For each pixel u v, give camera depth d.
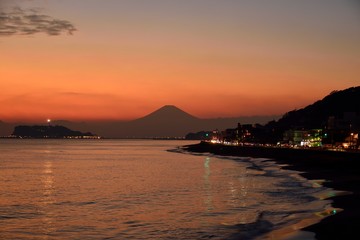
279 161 125.88
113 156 159.50
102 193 52.75
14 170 90.69
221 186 59.75
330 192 49.00
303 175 74.62
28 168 96.62
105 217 36.97
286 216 34.47
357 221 30.47
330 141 177.62
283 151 145.00
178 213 38.44
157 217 36.69
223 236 29.27
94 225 33.88
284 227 30.11
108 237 30.09
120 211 39.81
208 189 56.34
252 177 73.62
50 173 83.12
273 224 31.66
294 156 132.12
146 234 30.70
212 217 36.22
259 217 34.69
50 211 40.06
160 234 30.58
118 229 32.41
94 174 80.69
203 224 33.41
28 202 45.62
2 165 106.81
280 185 59.53
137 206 42.56
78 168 96.75
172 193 52.44
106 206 42.72
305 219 32.47
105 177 74.56
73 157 150.00
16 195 51.22
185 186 60.25
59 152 196.50
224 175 78.12
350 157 95.88
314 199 43.75
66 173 83.06
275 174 79.25
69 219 36.25
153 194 51.59
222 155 176.12
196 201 45.47
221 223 33.56
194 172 85.50
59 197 49.34
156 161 127.06
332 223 29.89
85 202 45.44
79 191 54.88
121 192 53.62
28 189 57.22
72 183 64.62
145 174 80.69
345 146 156.00
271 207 39.88
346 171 83.19
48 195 51.09
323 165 100.19
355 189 51.97
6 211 40.12
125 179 70.81
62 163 115.75
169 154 181.38
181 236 29.77
